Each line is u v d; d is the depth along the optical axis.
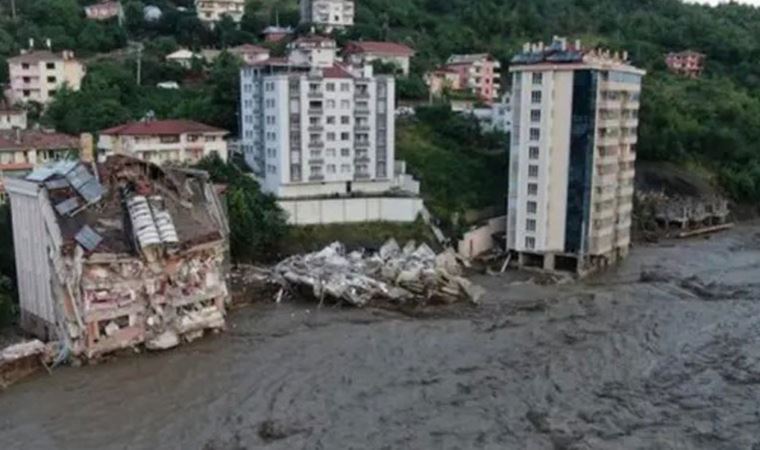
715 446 41.72
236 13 165.50
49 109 109.69
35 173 59.88
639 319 65.50
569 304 70.94
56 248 53.50
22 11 148.50
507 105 117.69
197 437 42.78
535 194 85.38
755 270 85.94
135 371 52.47
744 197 128.50
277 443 41.94
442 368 53.41
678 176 123.06
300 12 166.88
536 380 51.12
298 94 89.50
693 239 107.44
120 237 56.22
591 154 82.62
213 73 123.31
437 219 95.00
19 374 51.09
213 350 56.94
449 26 177.12
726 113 142.00
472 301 71.50
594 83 80.94
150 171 62.06
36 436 42.84
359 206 90.75
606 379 51.41
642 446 41.66
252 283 73.38
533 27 183.62
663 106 133.25
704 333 61.44
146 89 120.38
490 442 42.06
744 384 50.44
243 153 103.00
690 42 194.75
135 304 55.34
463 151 111.94
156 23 149.75
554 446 41.59
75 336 53.25
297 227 87.44
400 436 42.78
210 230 60.97
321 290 69.88
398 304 70.06
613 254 90.75
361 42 142.50
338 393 48.88
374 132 95.94
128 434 43.19
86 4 160.00
